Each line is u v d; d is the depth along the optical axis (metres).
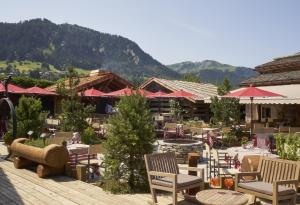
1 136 20.75
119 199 8.66
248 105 30.16
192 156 9.56
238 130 19.84
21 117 15.48
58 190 9.45
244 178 9.30
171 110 28.02
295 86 25.55
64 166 11.31
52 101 30.88
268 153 12.19
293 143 9.75
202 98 29.11
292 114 26.28
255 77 31.81
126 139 9.38
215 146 18.81
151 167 8.34
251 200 8.25
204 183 8.80
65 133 14.20
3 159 13.94
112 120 9.72
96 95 26.70
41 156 10.75
